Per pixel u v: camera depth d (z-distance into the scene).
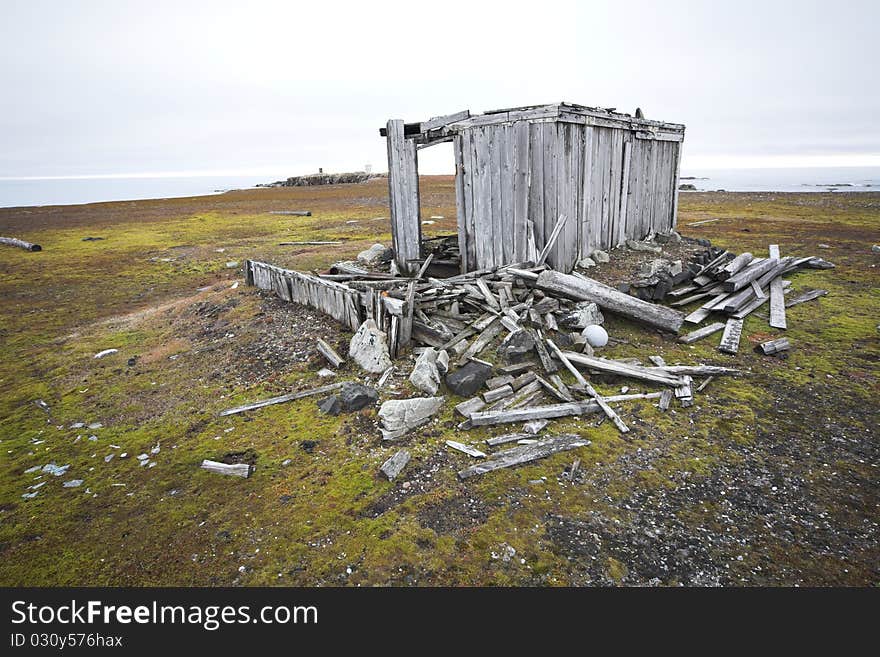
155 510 5.10
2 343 10.70
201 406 7.34
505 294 8.85
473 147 10.68
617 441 5.89
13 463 6.14
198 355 9.16
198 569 4.29
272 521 4.80
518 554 4.25
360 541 4.46
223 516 4.93
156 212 42.09
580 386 6.98
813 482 5.10
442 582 4.01
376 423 6.37
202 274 16.59
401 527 4.60
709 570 4.07
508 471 5.34
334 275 11.01
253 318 10.25
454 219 26.69
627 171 12.45
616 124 11.45
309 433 6.31
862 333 9.03
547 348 7.72
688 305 10.59
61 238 26.80
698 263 12.20
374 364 7.63
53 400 7.91
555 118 9.22
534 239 10.13
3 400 8.00
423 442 5.94
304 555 4.35
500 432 6.11
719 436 5.97
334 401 6.76
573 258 10.65
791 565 4.10
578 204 10.50
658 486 5.10
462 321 8.44
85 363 9.35
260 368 8.33
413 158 11.71
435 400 6.55
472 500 4.92
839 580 3.95
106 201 63.38
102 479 5.70
